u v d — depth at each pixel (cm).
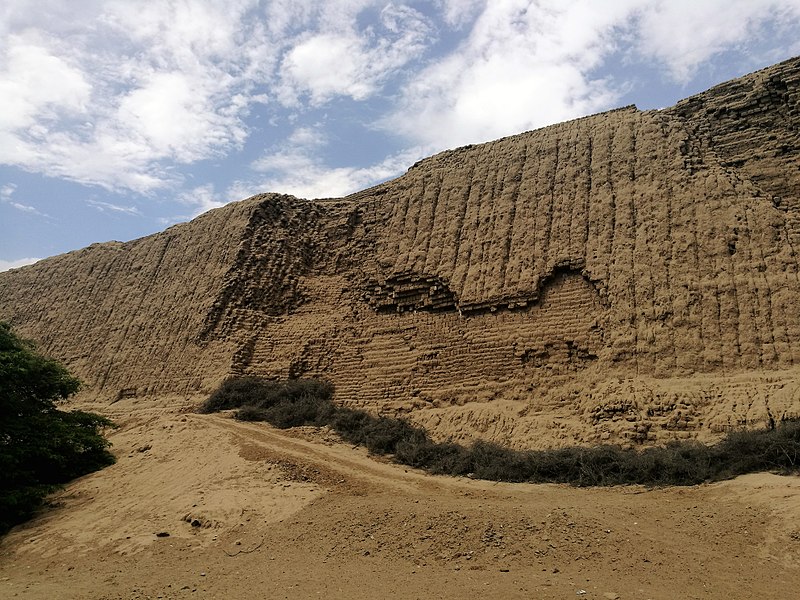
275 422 2333
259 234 3338
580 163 2536
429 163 3088
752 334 1847
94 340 3653
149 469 1881
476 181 2794
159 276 3684
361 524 1195
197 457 1911
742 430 1535
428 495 1463
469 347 2359
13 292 4566
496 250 2508
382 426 2123
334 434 2175
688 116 2480
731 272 1984
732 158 2280
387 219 3064
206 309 3134
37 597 1007
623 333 2039
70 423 1938
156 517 1457
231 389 2636
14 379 1778
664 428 1714
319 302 3033
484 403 2183
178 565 1156
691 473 1430
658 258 2122
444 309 2562
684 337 1938
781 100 2281
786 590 814
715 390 1762
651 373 1934
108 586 1049
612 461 1571
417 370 2431
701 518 1123
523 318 2306
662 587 835
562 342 2166
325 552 1105
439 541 1066
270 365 2781
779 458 1360
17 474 1642
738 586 832
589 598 796
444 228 2742
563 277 2316
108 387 3281
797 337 1781
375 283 2833
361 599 849
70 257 4472
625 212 2294
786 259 1923
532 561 962
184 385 2927
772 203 2083
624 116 2584
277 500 1466
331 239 3278
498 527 1087
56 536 1433
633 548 986
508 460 1705
